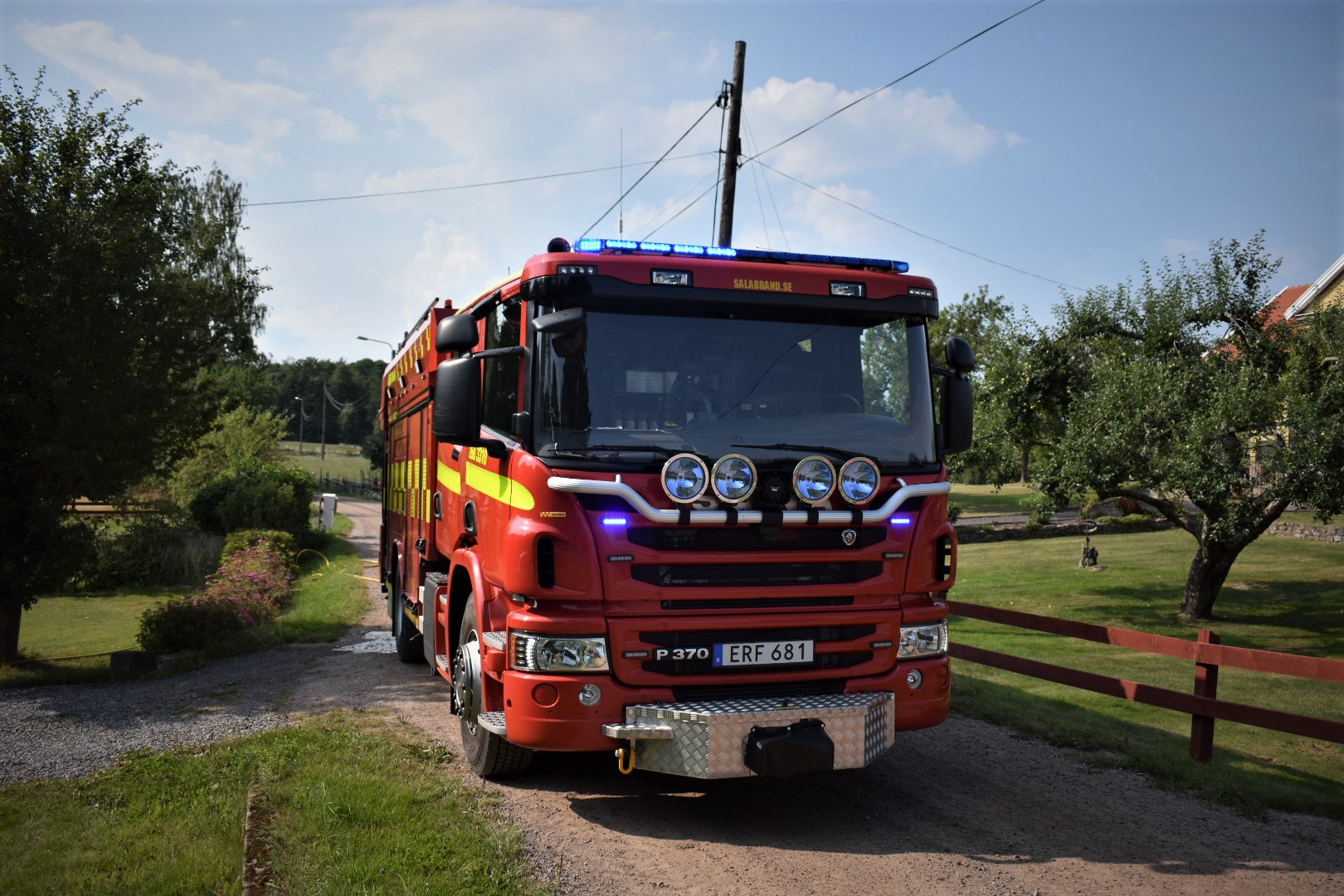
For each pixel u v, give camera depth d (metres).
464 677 6.12
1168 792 5.91
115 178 12.62
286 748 6.50
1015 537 29.36
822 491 5.13
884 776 6.23
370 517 49.25
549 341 5.15
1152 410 14.98
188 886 4.38
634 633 4.93
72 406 11.54
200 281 13.52
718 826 5.26
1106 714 8.59
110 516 19.30
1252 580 20.02
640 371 5.21
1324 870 4.68
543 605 4.99
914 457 5.54
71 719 8.02
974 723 7.68
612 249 5.41
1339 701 10.12
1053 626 7.77
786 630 5.15
